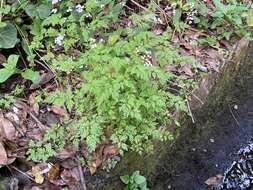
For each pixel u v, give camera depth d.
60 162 0.92
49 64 1.06
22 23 1.11
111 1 1.14
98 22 1.04
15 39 1.04
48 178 0.89
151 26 1.18
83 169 0.92
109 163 0.93
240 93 1.28
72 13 1.09
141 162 0.99
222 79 1.20
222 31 1.23
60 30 1.04
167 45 1.01
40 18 1.08
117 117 0.90
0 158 0.88
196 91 1.11
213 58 1.18
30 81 1.05
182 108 0.95
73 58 1.05
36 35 1.06
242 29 1.25
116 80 0.87
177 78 1.08
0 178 0.88
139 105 0.88
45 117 0.99
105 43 1.09
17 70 1.02
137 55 0.92
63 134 0.93
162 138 0.96
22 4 1.09
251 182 1.10
